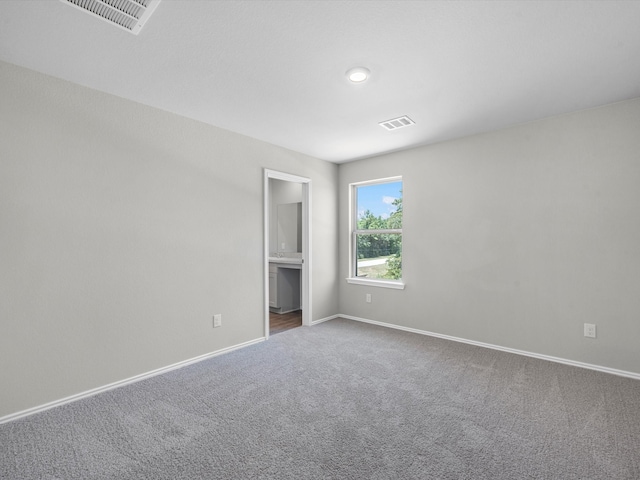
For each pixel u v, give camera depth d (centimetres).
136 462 168
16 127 209
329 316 467
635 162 262
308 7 156
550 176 302
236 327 341
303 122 311
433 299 381
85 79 229
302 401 230
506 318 329
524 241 317
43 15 161
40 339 218
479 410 216
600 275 278
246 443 183
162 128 282
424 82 233
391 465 164
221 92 249
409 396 236
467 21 167
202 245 312
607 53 196
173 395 240
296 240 545
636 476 155
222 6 155
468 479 154
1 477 158
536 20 166
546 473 158
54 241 224
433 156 379
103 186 247
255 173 360
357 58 202
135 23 168
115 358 253
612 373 272
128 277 261
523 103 270
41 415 212
